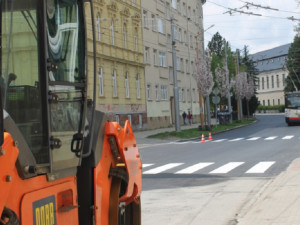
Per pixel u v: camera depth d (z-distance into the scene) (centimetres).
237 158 1964
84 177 523
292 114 5019
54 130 436
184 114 6116
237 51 7406
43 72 424
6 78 388
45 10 429
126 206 649
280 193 1034
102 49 3938
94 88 542
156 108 5266
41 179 417
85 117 505
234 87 7100
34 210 402
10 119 375
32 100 414
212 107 8175
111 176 573
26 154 389
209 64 4725
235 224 803
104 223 549
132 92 4600
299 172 1370
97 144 537
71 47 483
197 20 7112
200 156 2142
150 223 845
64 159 454
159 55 5459
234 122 6662
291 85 9969
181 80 6259
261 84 14288
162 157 2191
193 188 1237
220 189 1195
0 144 342
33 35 419
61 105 454
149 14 5159
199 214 902
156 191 1216
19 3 405
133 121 4581
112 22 4166
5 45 389
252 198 1017
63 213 454
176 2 6212
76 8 499
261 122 6894
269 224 766
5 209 356
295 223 761
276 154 2050
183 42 6394
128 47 4522
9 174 356
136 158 645
